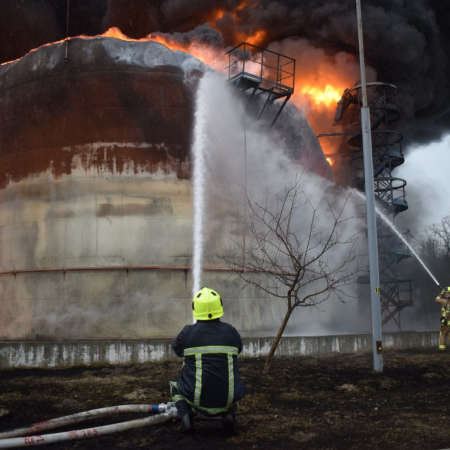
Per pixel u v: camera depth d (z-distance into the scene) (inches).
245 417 233.6
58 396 294.4
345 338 484.1
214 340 192.5
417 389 301.0
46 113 573.6
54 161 563.5
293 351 464.4
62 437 193.3
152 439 196.9
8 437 197.9
